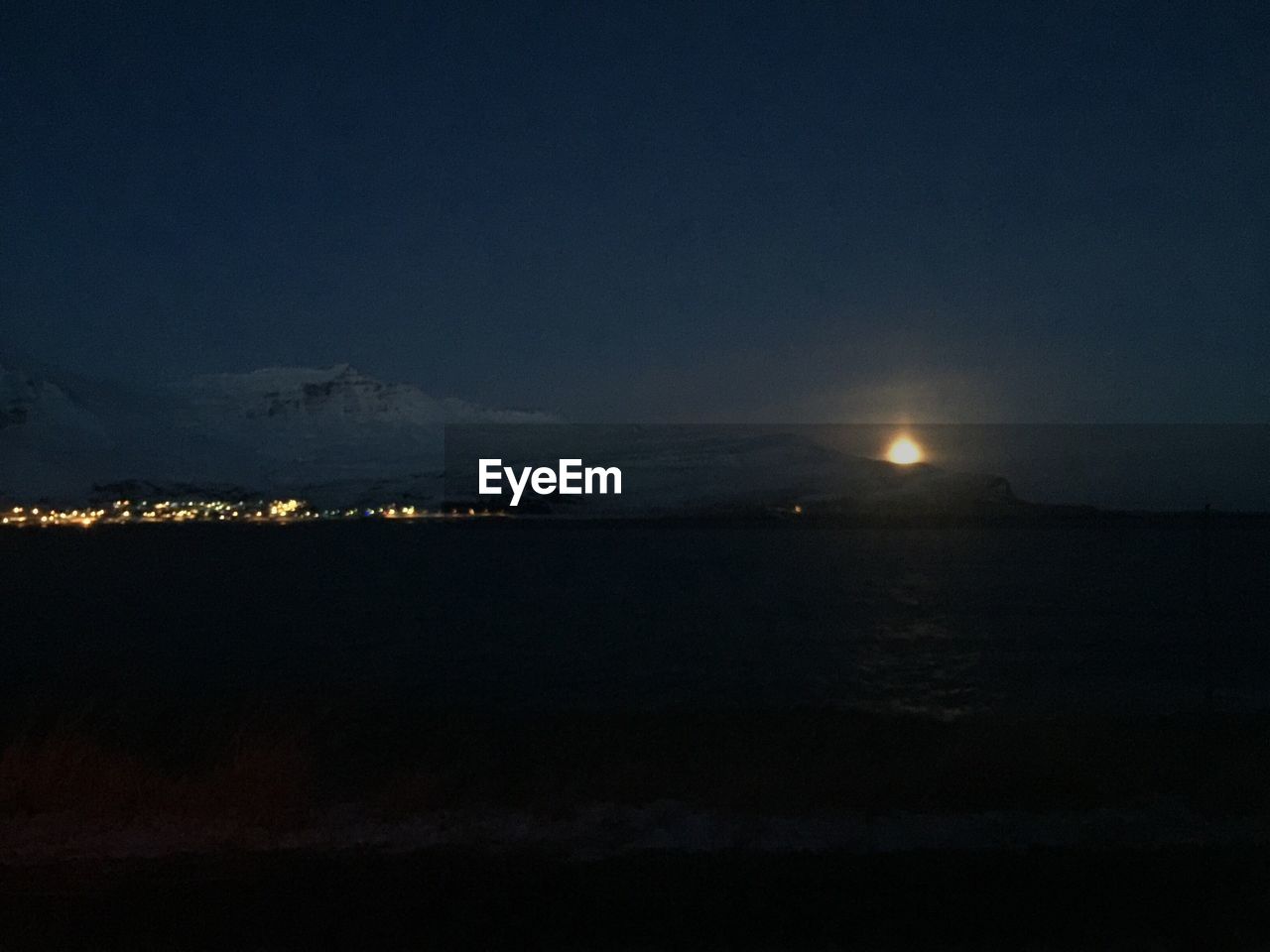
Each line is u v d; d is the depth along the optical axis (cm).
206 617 5069
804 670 2577
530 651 3181
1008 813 838
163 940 580
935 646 3259
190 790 884
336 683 2388
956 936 578
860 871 675
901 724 1407
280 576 8562
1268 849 720
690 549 11788
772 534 13900
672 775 985
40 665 2994
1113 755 1013
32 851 737
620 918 605
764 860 699
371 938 582
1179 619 4166
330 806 884
